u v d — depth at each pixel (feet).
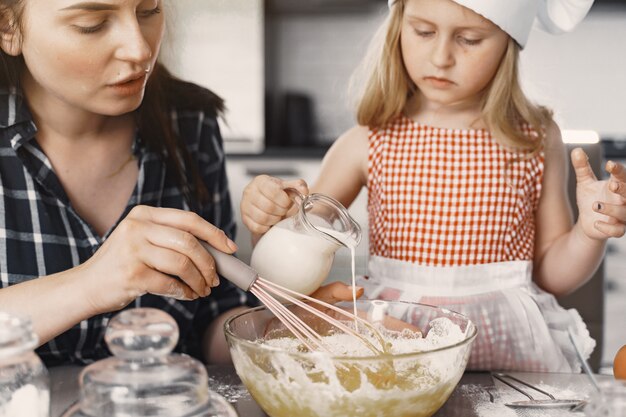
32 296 3.21
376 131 5.24
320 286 3.79
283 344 3.28
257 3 11.02
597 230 4.27
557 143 5.19
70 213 4.02
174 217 3.10
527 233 5.00
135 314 2.13
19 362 2.24
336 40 11.39
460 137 5.04
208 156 4.76
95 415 2.10
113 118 4.13
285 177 10.84
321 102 11.57
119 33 3.24
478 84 4.62
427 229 4.96
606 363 8.73
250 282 3.09
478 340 4.64
